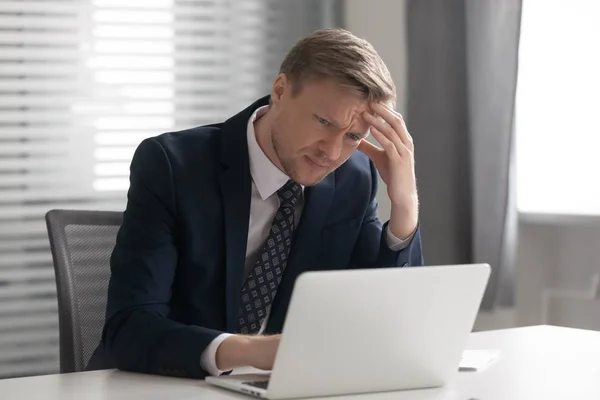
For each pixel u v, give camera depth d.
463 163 3.97
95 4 3.96
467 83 3.93
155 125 4.08
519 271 4.23
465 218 3.98
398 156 2.33
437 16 3.96
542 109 4.14
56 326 3.92
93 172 3.98
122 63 4.02
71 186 3.96
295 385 1.71
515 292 4.06
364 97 2.12
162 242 2.19
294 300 1.62
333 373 1.73
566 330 2.49
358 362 1.74
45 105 3.89
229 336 1.91
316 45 2.12
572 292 4.14
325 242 2.40
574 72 4.04
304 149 2.16
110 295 2.13
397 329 1.74
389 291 1.70
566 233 4.18
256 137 2.32
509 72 3.86
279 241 2.33
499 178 3.90
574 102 4.05
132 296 2.10
